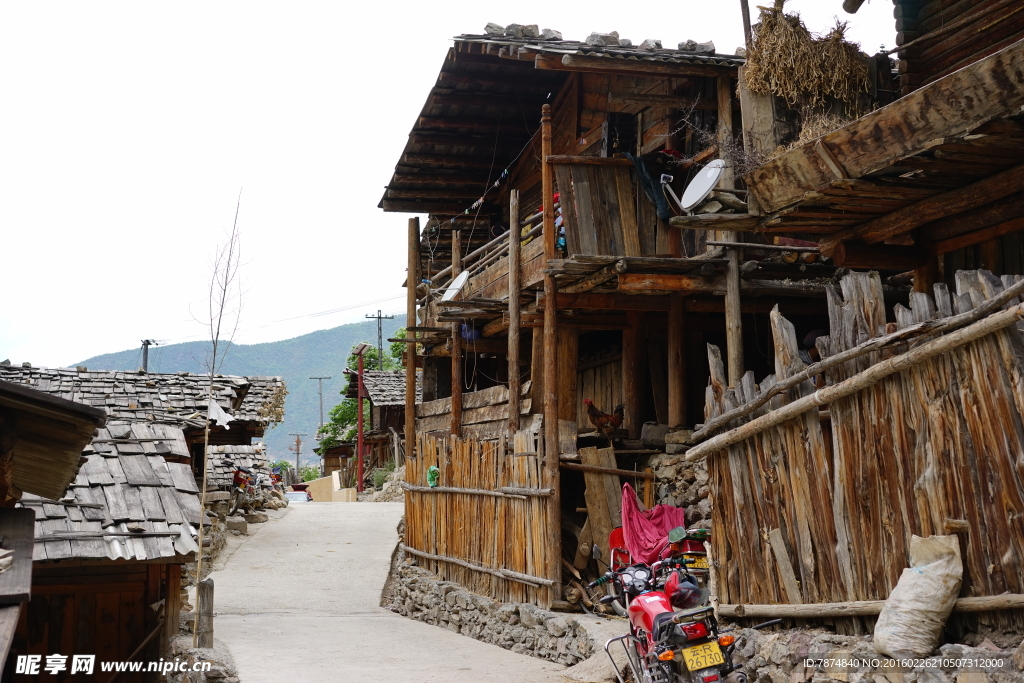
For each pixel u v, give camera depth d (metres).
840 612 5.75
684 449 10.99
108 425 10.02
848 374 5.81
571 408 12.27
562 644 9.19
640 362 12.60
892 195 7.28
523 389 12.32
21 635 8.58
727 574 6.84
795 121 8.63
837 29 8.70
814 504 6.07
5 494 5.30
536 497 10.38
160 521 8.34
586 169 10.63
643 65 10.23
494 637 10.70
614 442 11.84
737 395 6.68
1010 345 4.83
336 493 32.53
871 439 5.64
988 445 4.95
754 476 6.59
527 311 12.28
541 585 10.12
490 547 11.51
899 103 6.14
